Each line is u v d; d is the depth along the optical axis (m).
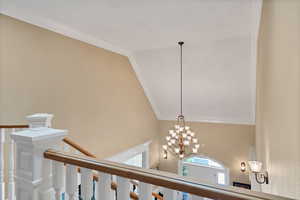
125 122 4.96
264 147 2.53
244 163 5.54
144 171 0.77
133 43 4.09
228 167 5.82
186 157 6.43
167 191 0.73
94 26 3.17
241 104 5.24
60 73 3.22
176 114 6.46
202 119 6.19
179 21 2.97
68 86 3.37
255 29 3.12
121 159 4.79
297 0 0.83
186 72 4.83
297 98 0.84
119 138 4.74
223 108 5.59
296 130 0.88
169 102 6.07
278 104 1.31
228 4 2.46
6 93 2.53
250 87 4.65
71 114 3.43
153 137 6.49
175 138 4.79
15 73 2.62
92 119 3.90
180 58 4.54
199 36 3.64
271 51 1.58
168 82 5.33
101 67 4.10
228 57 4.15
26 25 2.74
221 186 0.62
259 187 3.87
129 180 0.83
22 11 2.61
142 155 5.96
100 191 0.89
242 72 4.36
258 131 3.79
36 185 1.04
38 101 2.89
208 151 6.13
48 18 2.86
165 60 4.73
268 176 2.11
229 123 5.84
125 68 4.89
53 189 1.09
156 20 2.94
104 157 4.23
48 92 3.04
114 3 2.41
